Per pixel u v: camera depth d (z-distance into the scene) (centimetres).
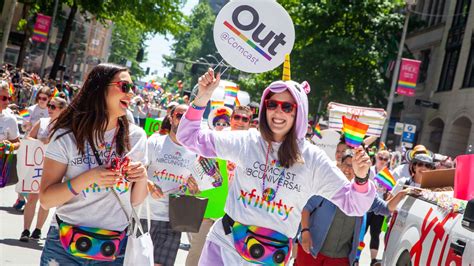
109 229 451
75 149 446
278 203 475
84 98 449
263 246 472
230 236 482
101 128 446
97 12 4112
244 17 538
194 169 721
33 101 2989
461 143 4059
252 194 478
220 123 969
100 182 434
